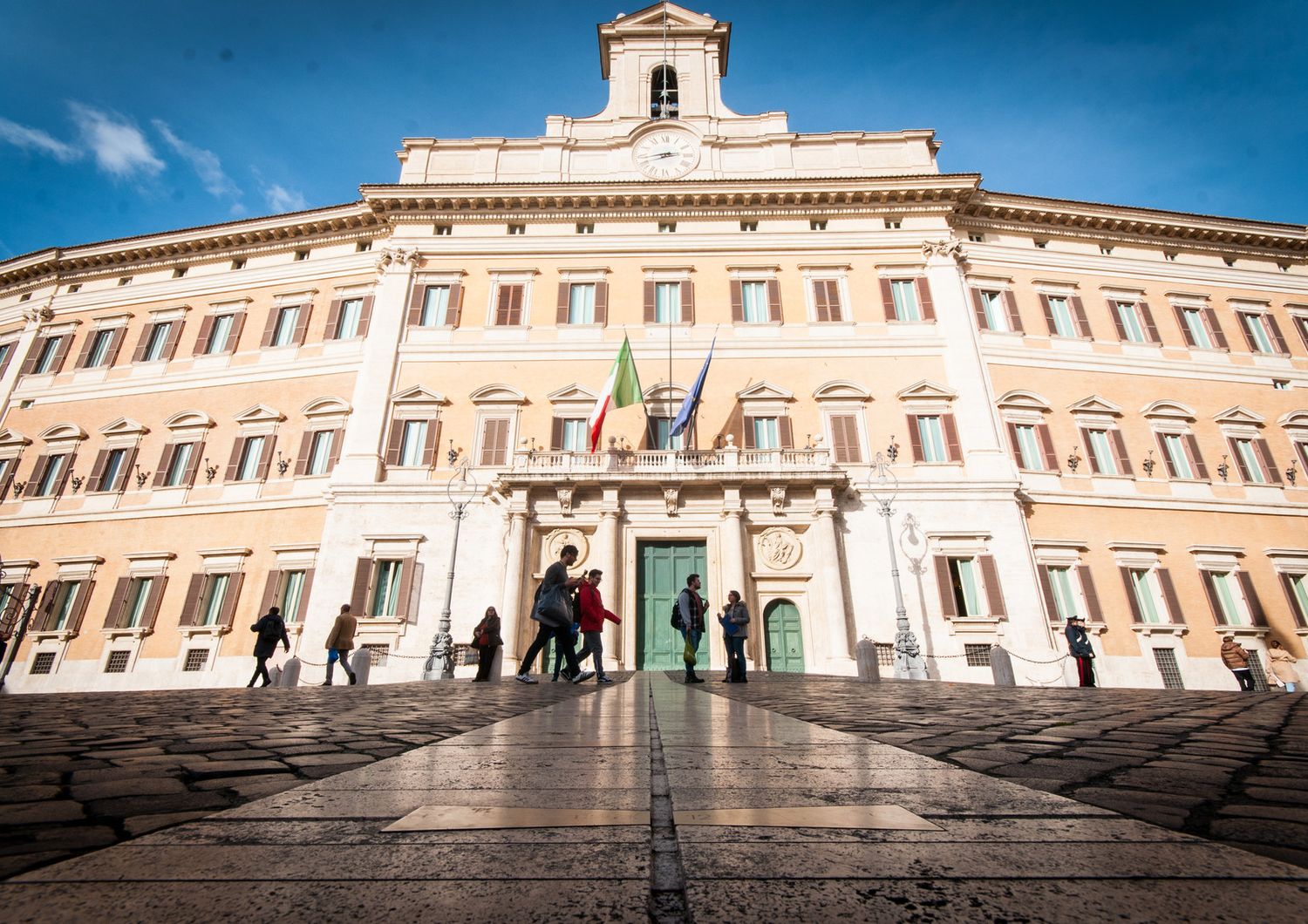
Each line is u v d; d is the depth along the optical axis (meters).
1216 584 19.72
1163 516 20.11
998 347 22.09
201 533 20.48
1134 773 1.78
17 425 23.69
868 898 0.73
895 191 23.23
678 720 3.46
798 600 18.05
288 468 21.02
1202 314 23.91
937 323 22.03
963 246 23.61
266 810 1.28
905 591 18.27
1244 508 20.56
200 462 21.72
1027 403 21.09
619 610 17.47
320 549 19.17
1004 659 13.30
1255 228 24.91
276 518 20.23
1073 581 18.91
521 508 18.16
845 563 18.50
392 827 1.12
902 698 6.28
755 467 18.16
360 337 22.69
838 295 22.59
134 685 18.64
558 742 2.41
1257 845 1.03
